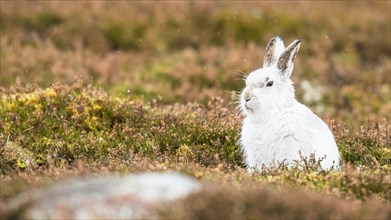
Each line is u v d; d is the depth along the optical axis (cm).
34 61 6159
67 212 2358
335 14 8625
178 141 3934
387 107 5703
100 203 2430
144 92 5631
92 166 3350
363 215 2650
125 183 2594
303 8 8775
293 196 2606
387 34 8106
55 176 3019
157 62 6800
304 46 7612
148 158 3516
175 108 4534
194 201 2464
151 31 7675
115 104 4375
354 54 7619
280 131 3419
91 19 7744
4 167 3500
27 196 2570
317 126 3500
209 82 6178
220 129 4038
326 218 2497
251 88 3481
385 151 3853
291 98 3528
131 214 2375
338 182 3002
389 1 9462
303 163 3350
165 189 2550
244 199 2528
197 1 8512
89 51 7031
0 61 5981
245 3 8762
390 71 6956
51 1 8238
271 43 3731
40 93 4384
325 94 6153
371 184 3008
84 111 4241
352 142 4031
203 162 3653
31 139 3891
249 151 3525
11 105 4294
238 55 6856
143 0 8569
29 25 7638
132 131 4056
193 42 7681
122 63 6650
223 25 7988
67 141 3909
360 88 6394
